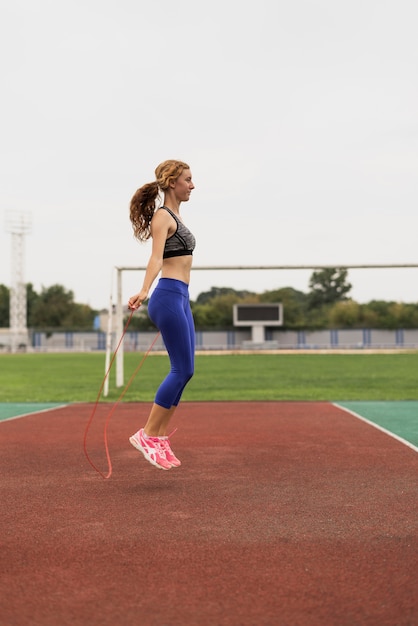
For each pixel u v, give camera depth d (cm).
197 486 408
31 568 257
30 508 354
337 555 271
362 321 7175
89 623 207
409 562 261
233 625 205
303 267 1262
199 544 288
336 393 1195
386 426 698
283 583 239
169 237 396
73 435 641
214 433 651
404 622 205
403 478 430
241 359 3275
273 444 577
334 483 415
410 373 1917
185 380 404
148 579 245
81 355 4397
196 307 7175
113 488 404
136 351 5266
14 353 5272
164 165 408
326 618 209
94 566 259
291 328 6128
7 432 662
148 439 405
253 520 327
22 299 6462
